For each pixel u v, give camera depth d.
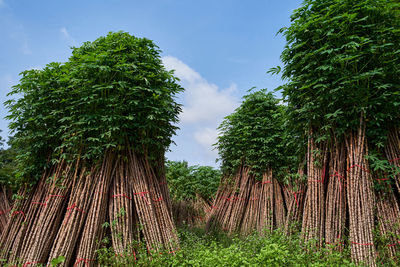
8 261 5.45
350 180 4.55
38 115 5.79
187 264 4.79
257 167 8.59
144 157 6.02
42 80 5.95
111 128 5.23
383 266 4.14
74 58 6.08
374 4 4.75
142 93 5.77
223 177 10.21
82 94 5.54
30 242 5.21
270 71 5.68
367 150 4.66
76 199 5.23
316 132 5.26
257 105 9.34
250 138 9.01
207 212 11.54
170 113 6.50
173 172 13.85
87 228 5.06
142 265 4.81
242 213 8.75
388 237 4.34
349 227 4.54
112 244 5.25
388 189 4.55
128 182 5.68
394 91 4.64
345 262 3.96
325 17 4.79
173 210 11.16
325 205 4.97
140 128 5.77
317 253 4.27
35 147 5.88
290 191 7.77
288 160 8.05
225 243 7.11
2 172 8.34
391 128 4.83
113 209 5.43
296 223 5.39
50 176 5.91
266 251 3.99
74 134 5.56
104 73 5.45
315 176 5.07
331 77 4.86
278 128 8.67
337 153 4.90
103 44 5.81
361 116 4.61
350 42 4.50
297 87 5.52
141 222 5.42
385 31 4.75
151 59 6.20
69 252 4.89
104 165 5.50
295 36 5.35
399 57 4.60
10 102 6.00
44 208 5.39
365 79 4.56
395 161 4.62
